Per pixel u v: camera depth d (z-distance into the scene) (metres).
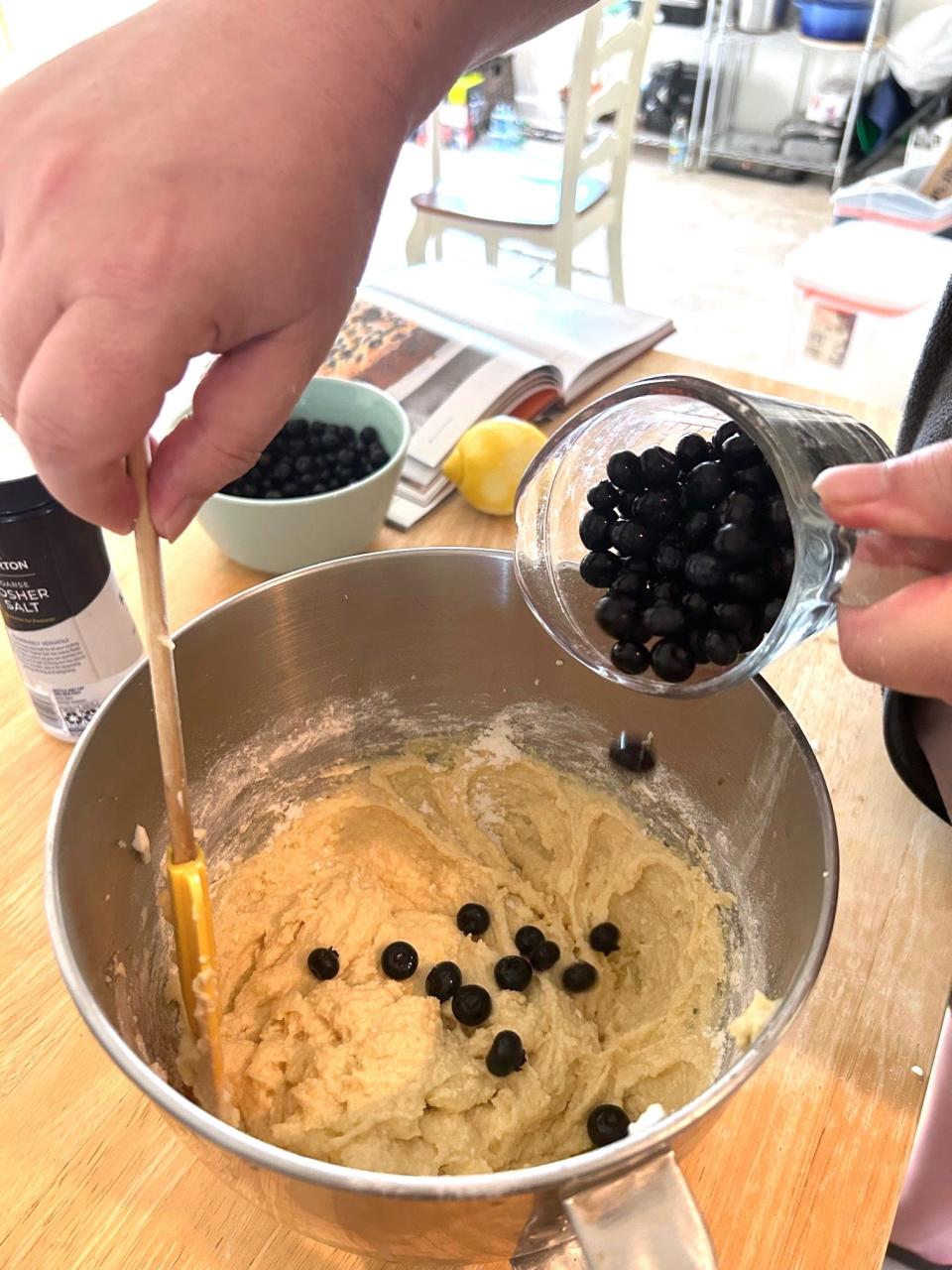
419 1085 0.65
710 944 0.71
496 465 1.08
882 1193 0.61
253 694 0.74
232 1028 0.70
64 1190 0.60
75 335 0.42
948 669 0.52
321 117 0.47
